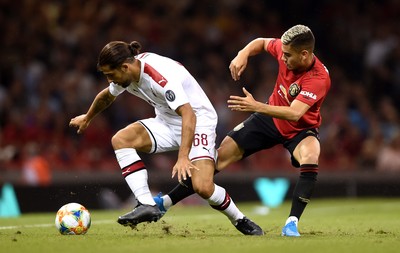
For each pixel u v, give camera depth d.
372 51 66.75
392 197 55.53
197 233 23.05
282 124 23.45
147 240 19.81
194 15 63.28
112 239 20.16
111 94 23.50
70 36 56.03
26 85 52.06
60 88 52.53
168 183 49.41
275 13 67.75
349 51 67.88
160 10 61.84
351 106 62.72
